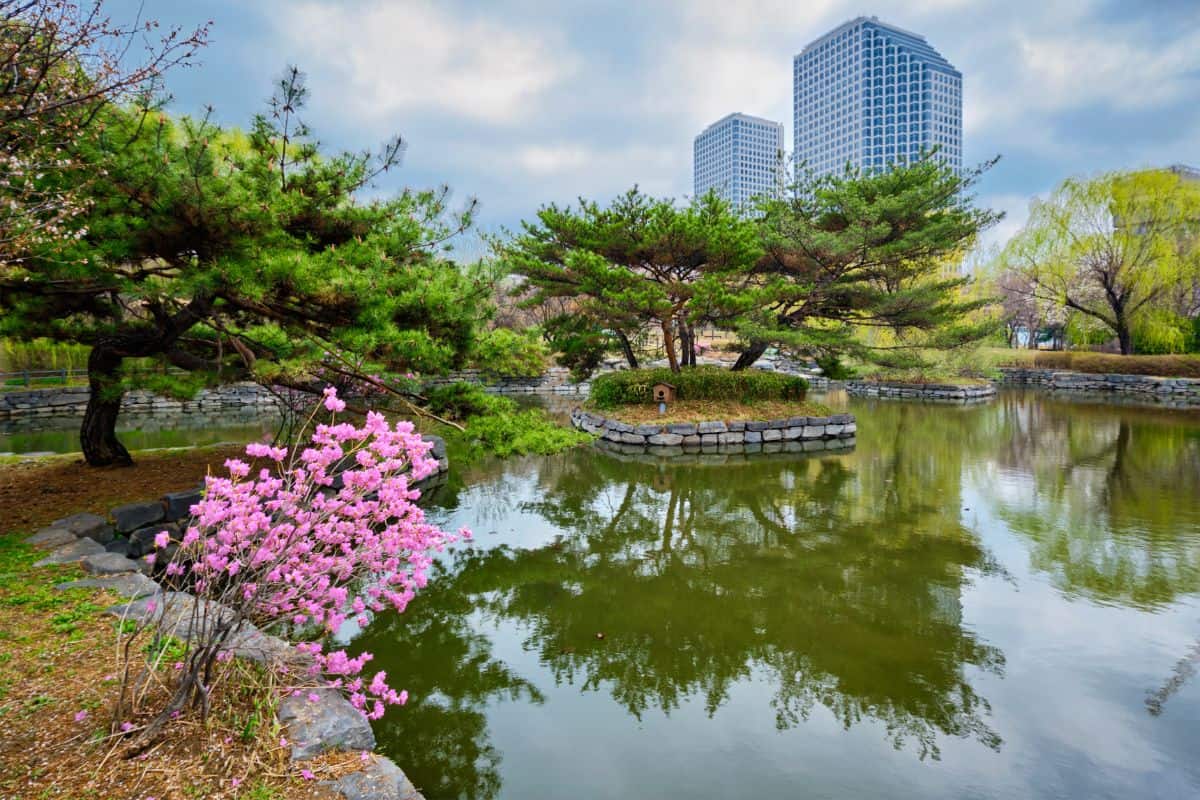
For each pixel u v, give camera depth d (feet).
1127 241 75.36
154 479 21.18
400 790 7.18
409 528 9.84
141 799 6.46
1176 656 14.47
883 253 42.78
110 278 15.44
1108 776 10.48
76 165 11.80
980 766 10.78
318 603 9.62
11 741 7.19
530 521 26.09
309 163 18.72
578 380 57.72
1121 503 28.02
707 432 43.06
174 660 9.27
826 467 36.63
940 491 30.66
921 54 297.12
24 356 62.59
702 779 10.46
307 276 15.31
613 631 16.08
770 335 42.57
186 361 21.48
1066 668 14.02
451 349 18.44
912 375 76.54
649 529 25.00
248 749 7.52
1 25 9.64
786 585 19.06
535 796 10.03
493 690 13.28
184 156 13.73
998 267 87.15
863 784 10.32
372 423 9.52
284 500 8.89
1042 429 50.29
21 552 14.37
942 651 14.89
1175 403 68.13
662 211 40.04
